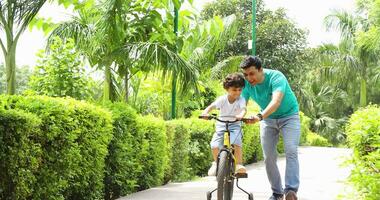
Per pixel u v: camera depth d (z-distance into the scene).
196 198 7.99
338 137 37.69
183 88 11.22
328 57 31.75
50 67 9.83
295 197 6.33
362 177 4.84
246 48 28.67
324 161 15.38
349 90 35.72
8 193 5.28
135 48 10.73
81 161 6.81
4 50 8.36
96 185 7.39
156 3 11.72
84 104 6.85
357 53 31.03
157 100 15.75
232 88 6.60
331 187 9.33
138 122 8.62
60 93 9.73
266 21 29.22
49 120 5.94
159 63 10.80
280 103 6.37
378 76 32.91
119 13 10.55
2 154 5.04
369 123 5.62
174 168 10.52
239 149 6.76
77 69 10.00
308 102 33.56
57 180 6.24
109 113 7.46
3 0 8.25
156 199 7.90
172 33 11.45
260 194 8.45
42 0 8.51
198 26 12.57
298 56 30.02
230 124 6.80
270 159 6.77
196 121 11.80
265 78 6.50
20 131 5.22
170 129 10.12
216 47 14.76
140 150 8.78
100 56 11.38
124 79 11.88
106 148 7.43
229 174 6.34
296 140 6.48
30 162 5.52
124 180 8.35
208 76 18.41
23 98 6.13
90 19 11.38
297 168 6.43
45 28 11.20
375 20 19.36
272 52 29.17
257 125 15.91
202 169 11.95
